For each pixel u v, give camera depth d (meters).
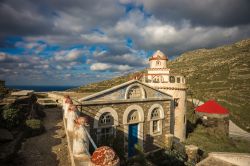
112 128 15.35
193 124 33.31
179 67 139.00
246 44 159.75
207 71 107.25
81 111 13.50
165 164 16.69
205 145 23.41
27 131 11.71
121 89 15.77
